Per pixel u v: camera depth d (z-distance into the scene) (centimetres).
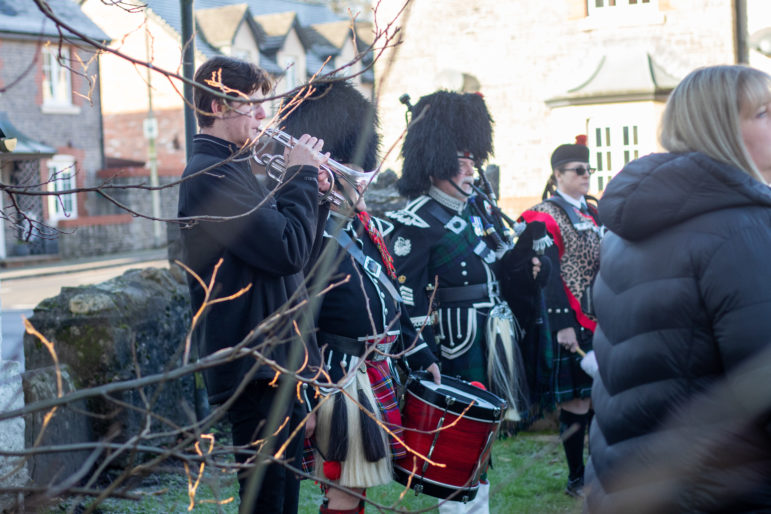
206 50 2989
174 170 2898
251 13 3169
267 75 291
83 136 2756
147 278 508
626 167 210
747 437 188
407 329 356
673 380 195
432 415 323
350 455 310
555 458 498
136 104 3150
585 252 481
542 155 1437
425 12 1468
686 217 196
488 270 400
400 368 386
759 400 183
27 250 2506
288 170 289
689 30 1338
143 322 470
